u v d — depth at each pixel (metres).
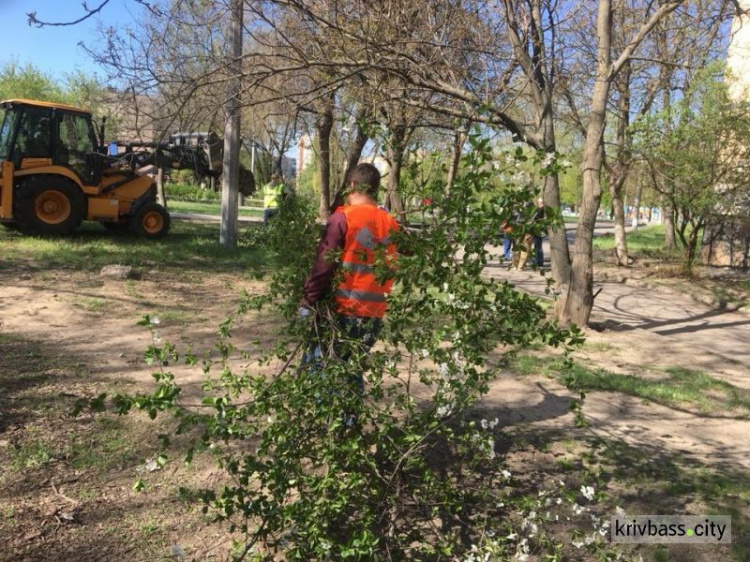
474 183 2.69
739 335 9.06
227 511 2.60
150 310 7.83
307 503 2.59
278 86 6.87
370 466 2.90
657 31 10.02
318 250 3.39
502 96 7.35
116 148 14.97
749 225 14.11
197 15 6.13
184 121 6.38
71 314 7.35
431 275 2.77
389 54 6.24
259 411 2.70
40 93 34.22
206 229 18.94
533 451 4.35
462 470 3.94
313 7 6.19
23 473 3.58
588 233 8.29
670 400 5.64
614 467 4.18
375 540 2.56
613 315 10.23
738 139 13.02
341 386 2.79
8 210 13.30
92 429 4.18
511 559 2.68
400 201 3.07
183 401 4.71
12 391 4.73
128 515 3.28
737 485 4.00
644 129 13.52
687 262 14.68
